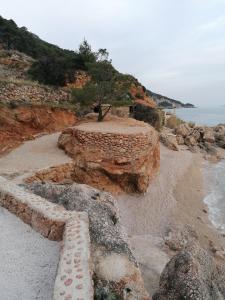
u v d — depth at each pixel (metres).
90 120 28.44
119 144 18.91
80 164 18.52
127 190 19.95
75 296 4.38
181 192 22.80
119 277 5.72
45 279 5.43
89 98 26.66
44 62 36.03
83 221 6.77
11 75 34.94
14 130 22.64
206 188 25.75
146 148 20.34
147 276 9.75
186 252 7.73
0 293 5.04
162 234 15.86
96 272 5.76
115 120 27.69
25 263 5.87
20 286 5.23
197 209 20.31
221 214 20.06
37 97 28.16
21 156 18.72
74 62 37.44
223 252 14.48
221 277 8.09
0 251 6.23
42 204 7.52
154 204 19.36
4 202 8.29
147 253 11.88
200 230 16.98
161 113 49.12
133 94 47.19
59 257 5.69
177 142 43.81
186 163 33.00
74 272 4.88
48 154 19.53
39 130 25.09
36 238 6.80
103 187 18.95
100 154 18.98
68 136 20.77
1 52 42.34
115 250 6.47
